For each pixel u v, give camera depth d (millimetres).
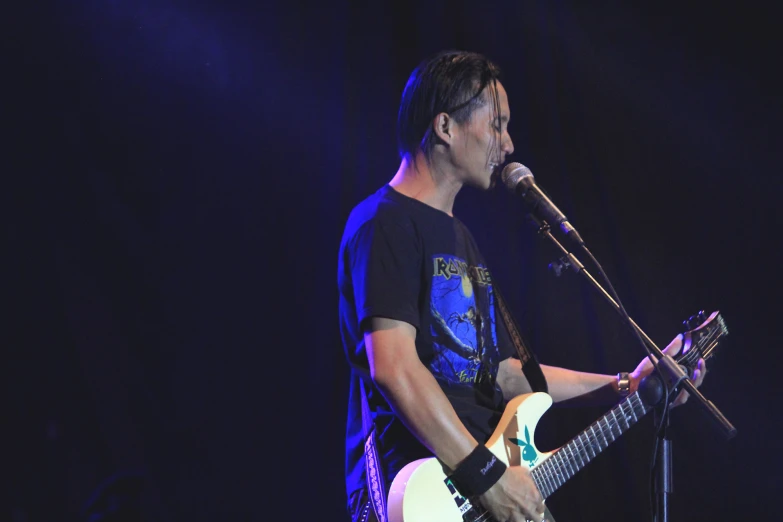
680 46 6586
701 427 6066
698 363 3918
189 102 5500
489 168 3588
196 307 5371
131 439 5129
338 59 5789
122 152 5316
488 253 6004
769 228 6367
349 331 3387
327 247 5652
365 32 5930
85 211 5199
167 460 5188
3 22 5090
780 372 6168
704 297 6270
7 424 4906
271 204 5617
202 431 5293
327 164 5699
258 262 5547
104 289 5203
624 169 6398
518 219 6066
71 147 5188
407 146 3635
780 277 6305
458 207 6031
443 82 3561
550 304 6023
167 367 5273
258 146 5629
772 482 6023
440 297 3324
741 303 6273
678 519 5965
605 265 6191
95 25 5309
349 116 5812
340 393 5594
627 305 6148
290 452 5434
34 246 5062
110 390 5117
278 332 5535
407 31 6043
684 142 6480
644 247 6301
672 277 6281
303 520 5375
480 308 3518
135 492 4297
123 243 5258
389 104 5891
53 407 5000
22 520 4820
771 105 6500
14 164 5059
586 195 6289
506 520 2963
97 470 5023
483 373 3461
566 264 3688
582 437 3539
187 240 5402
